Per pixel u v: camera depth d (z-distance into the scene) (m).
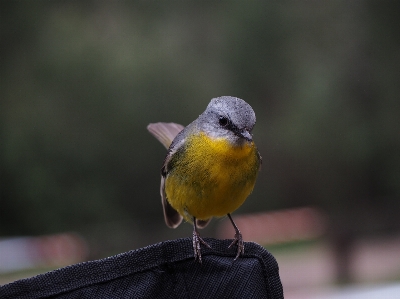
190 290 2.95
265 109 23.25
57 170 22.28
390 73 22.78
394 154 22.66
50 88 23.09
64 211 22.06
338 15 23.80
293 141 22.83
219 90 23.08
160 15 24.95
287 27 23.67
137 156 22.70
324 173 23.50
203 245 3.03
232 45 23.55
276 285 3.09
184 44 24.02
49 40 23.91
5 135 22.22
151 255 2.92
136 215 22.89
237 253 3.06
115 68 22.84
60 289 2.79
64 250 15.41
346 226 15.62
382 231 17.41
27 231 22.02
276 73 23.23
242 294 2.97
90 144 22.55
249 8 23.62
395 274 14.33
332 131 22.48
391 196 23.08
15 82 23.31
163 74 22.95
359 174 23.25
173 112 22.70
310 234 18.19
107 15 25.14
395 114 22.50
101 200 22.36
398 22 23.16
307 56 23.52
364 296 6.97
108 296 2.83
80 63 23.09
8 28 23.98
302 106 22.62
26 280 2.76
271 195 24.30
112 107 22.62
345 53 23.19
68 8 25.05
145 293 2.86
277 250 19.98
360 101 22.66
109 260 2.88
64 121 22.67
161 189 5.41
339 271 14.47
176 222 5.63
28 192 21.80
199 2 24.59
